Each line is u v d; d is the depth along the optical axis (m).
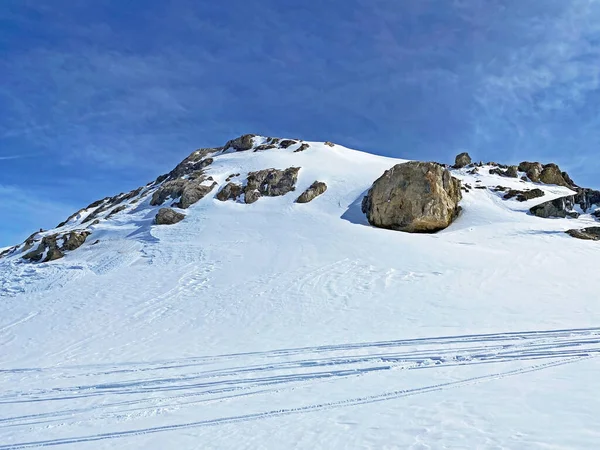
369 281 21.56
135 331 18.08
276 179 44.81
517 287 18.77
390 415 7.73
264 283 23.03
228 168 50.62
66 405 10.55
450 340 12.58
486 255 24.81
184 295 22.73
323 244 29.52
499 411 7.32
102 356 15.11
